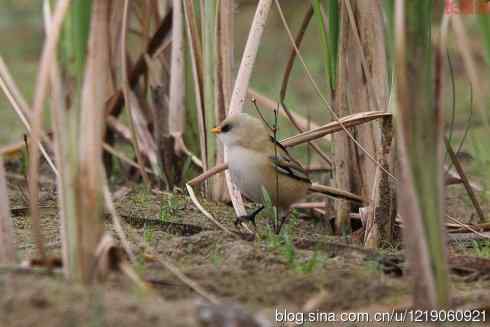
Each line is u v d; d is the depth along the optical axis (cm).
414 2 697
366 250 964
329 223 1243
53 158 1454
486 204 1410
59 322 645
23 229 1082
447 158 1652
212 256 948
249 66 1161
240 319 673
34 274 760
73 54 716
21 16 3055
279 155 1117
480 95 736
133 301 695
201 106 1286
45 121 1900
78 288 709
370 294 834
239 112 1158
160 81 1468
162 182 1411
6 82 919
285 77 1245
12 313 654
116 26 1487
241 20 2945
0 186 820
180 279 827
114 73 1506
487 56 877
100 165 731
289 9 3033
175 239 1011
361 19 1112
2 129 1928
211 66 1254
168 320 658
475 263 930
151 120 1532
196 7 1341
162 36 1438
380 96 1118
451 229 1159
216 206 1276
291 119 1272
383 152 1087
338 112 1171
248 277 857
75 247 734
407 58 702
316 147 1352
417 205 719
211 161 1285
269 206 1075
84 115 720
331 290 839
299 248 1001
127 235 1035
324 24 1137
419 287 741
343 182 1214
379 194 1095
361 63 1151
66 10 691
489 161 1424
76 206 730
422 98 703
